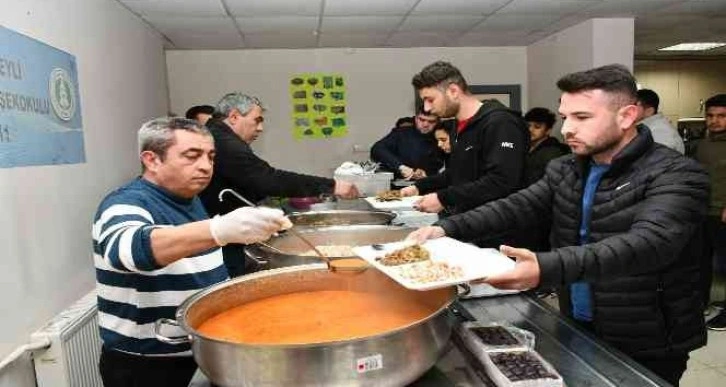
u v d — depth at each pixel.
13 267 1.86
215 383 0.86
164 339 0.97
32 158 2.04
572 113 1.21
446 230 1.44
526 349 0.98
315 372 0.79
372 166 3.83
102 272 1.31
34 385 1.97
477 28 4.52
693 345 1.30
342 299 1.28
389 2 3.61
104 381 1.38
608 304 1.27
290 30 4.34
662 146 1.24
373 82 5.32
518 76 5.48
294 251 1.72
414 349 0.85
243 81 5.15
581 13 4.11
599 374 0.96
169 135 1.29
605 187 1.27
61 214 2.31
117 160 3.24
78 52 2.66
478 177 2.17
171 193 1.36
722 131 3.52
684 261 1.25
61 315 2.18
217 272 1.42
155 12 3.64
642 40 5.57
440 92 2.19
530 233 2.27
